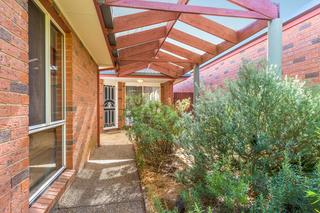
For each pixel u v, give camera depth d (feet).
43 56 8.61
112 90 32.58
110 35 12.09
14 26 5.28
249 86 7.63
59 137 10.69
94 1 8.41
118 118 32.48
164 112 14.60
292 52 13.21
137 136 14.33
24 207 5.75
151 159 13.47
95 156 16.83
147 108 15.30
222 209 6.10
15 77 5.33
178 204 7.75
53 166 10.01
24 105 5.79
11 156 5.13
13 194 5.21
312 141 6.82
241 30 13.84
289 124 7.10
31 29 7.65
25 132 5.84
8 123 5.01
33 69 7.78
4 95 4.86
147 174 12.07
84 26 10.88
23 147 5.72
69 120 11.23
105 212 8.21
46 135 9.20
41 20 8.44
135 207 8.60
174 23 13.05
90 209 8.43
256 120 7.31
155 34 14.89
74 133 11.59
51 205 8.00
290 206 5.16
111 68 22.21
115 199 9.27
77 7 8.87
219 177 5.81
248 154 7.22
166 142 13.28
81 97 13.34
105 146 20.83
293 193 4.96
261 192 5.54
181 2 10.71
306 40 12.16
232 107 7.75
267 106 7.26
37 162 8.35
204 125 8.10
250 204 5.56
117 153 17.85
